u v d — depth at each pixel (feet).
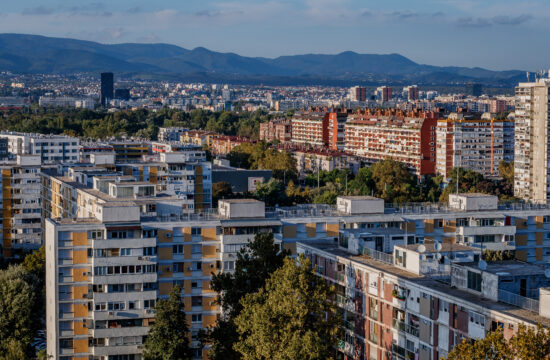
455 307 490.49
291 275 555.28
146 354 608.19
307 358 513.45
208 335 615.98
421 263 551.18
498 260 555.28
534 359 389.19
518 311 455.63
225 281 615.98
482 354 405.39
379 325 564.71
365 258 608.19
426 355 515.50
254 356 542.57
